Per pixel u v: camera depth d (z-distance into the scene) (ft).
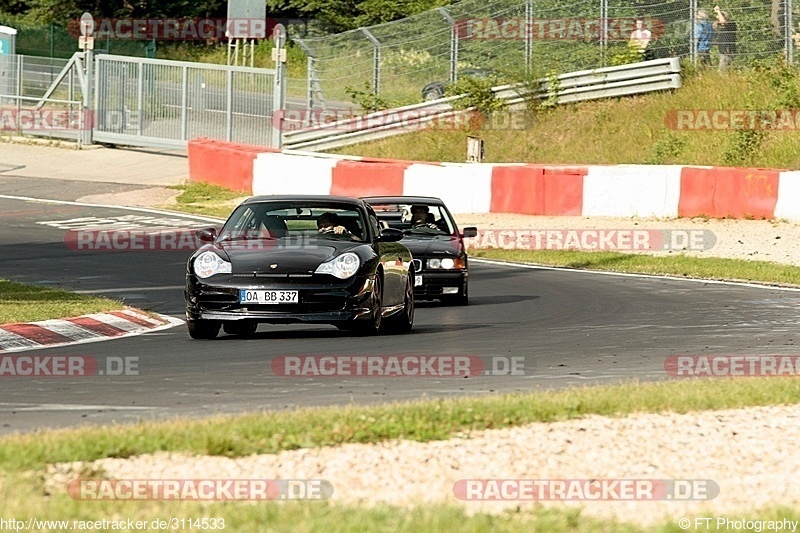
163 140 364.38
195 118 360.48
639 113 329.52
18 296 153.89
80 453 65.57
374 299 127.95
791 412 81.05
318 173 288.30
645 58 347.77
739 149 300.81
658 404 81.35
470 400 82.43
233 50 539.29
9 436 72.38
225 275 124.77
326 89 379.76
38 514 54.60
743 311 157.28
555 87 340.59
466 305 167.12
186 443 68.03
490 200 266.36
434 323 146.51
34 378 101.24
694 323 145.07
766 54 335.47
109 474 62.54
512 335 133.59
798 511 56.54
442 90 362.12
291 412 79.00
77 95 413.59
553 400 81.76
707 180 251.39
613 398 82.79
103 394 93.30
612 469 65.16
